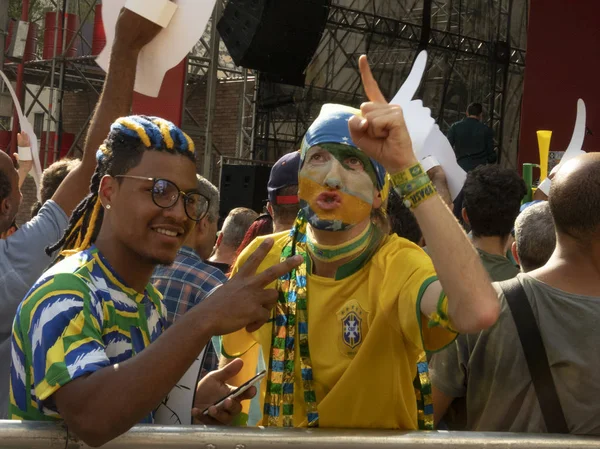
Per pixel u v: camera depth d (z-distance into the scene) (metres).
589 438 1.73
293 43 10.13
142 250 1.66
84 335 1.54
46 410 1.52
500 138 13.77
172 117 5.90
